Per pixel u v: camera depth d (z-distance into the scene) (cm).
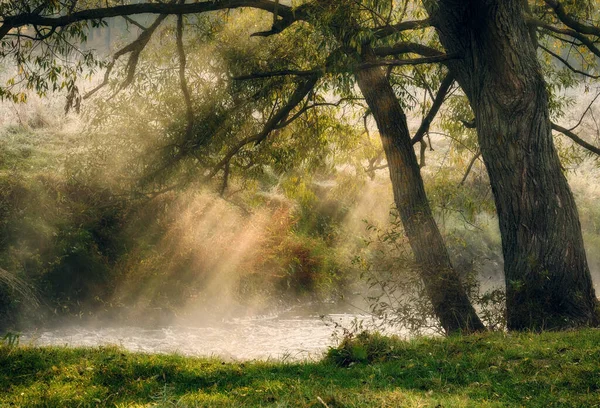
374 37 1101
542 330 1048
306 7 1165
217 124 1330
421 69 1546
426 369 782
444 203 1519
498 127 1105
